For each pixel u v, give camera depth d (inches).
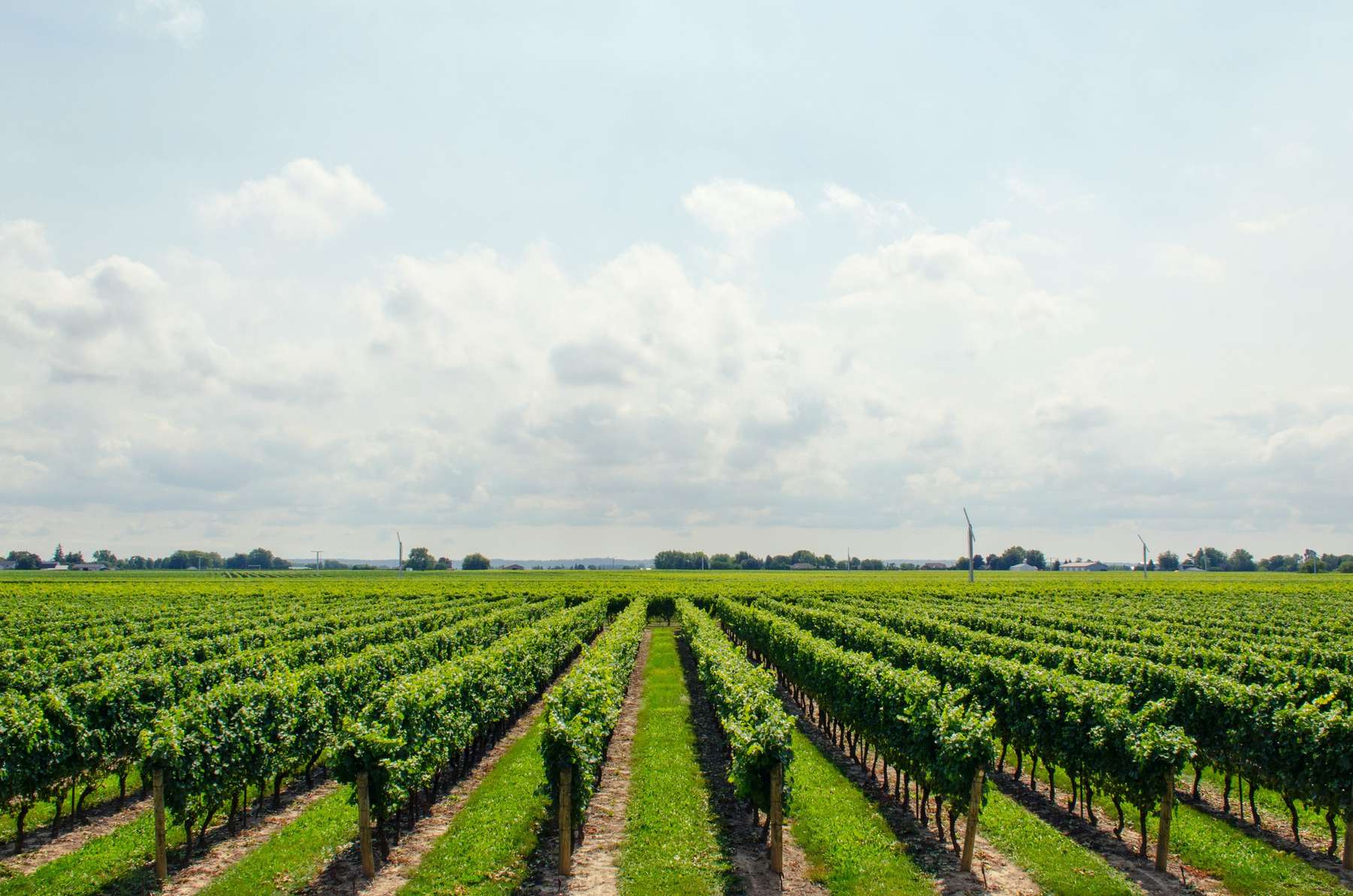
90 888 496.4
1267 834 592.1
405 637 1435.8
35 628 1486.2
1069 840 570.9
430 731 634.8
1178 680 714.8
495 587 3459.6
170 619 1659.7
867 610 1763.0
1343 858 529.3
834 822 607.8
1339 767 524.4
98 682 710.5
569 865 516.4
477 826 598.9
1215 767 656.4
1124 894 476.4
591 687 708.7
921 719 581.3
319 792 708.7
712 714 1016.2
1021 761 733.3
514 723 1002.7
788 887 495.5
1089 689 613.6
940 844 565.3
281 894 486.9
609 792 696.4
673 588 3321.9
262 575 5984.3
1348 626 1596.9
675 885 496.4
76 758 602.2
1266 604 2300.7
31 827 613.3
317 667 799.1
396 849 562.9
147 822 610.2
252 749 599.5
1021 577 5940.0
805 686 992.9
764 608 2050.9
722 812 633.6
